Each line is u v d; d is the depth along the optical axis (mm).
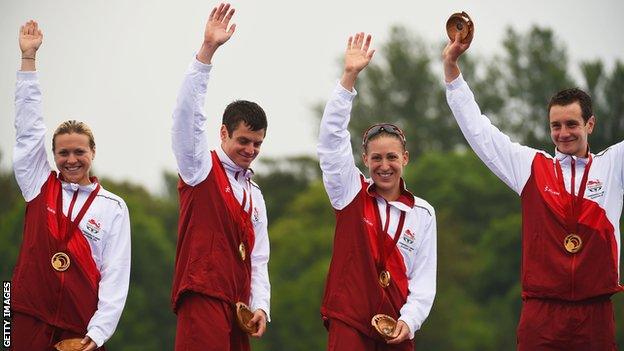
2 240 117125
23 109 30297
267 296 31062
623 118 152500
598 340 30141
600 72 158875
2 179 133625
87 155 30812
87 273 30469
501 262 131250
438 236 133750
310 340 121875
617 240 30500
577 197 30422
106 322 30297
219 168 30891
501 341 125312
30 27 30609
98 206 30828
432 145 173375
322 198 145875
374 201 30766
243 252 30703
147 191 154875
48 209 30438
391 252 30469
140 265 124250
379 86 179375
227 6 30125
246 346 31031
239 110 30969
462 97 31203
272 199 160500
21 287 30234
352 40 30422
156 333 121062
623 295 116562
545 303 30297
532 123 166125
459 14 30922
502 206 142125
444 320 125312
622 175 30703
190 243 30406
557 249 30250
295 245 136500
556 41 171500
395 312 30266
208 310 30094
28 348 30156
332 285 30297
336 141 30125
